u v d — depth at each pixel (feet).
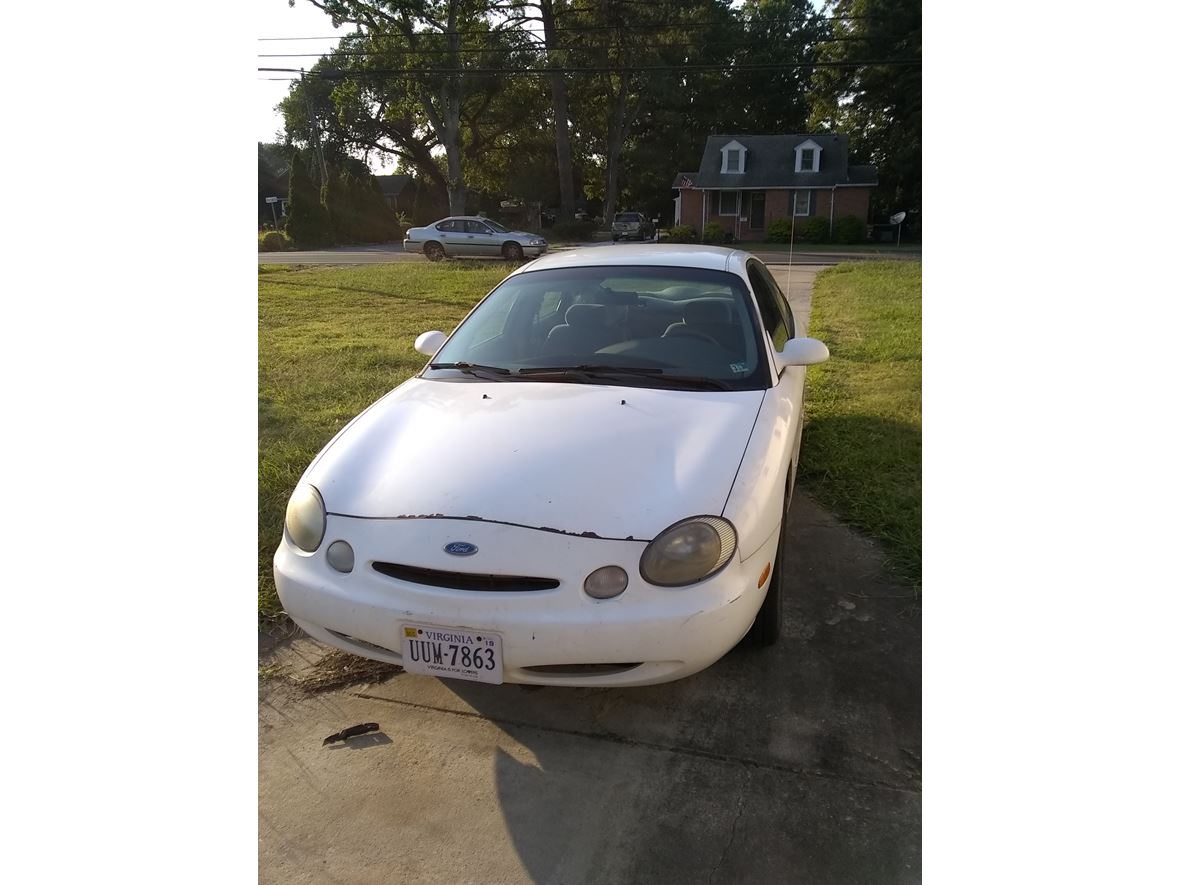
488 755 7.32
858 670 8.39
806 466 13.99
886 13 101.19
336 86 110.73
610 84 113.91
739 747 7.30
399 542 6.91
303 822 6.59
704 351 9.84
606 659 6.57
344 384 20.93
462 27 101.14
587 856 6.18
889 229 102.78
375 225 117.50
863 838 6.24
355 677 8.61
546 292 11.18
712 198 105.09
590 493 6.98
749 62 121.19
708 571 6.70
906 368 21.68
